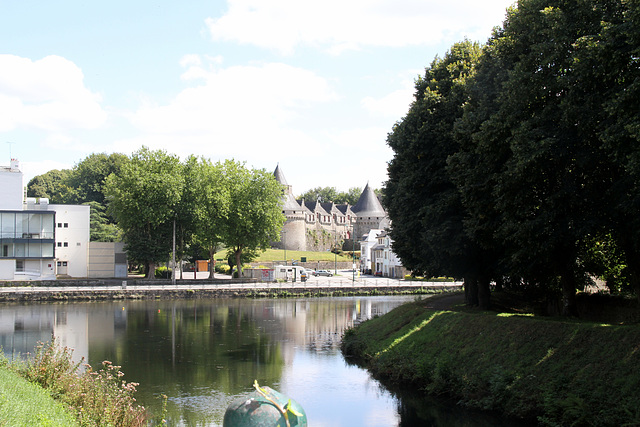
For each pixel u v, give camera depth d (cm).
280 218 8575
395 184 3922
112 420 1586
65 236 8138
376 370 2800
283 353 3344
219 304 6419
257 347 3553
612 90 1881
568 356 1959
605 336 1925
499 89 2561
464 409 2081
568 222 2108
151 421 1961
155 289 6975
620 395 1656
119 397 1736
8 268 7450
